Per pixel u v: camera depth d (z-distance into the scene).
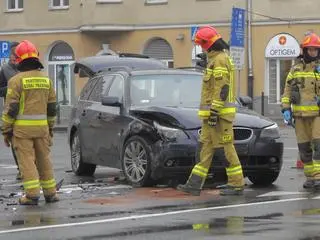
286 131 36.75
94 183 16.39
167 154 14.54
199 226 10.66
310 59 15.06
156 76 16.75
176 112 14.93
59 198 13.85
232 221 11.02
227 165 13.97
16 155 13.58
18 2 54.25
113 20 50.22
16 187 15.99
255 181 15.80
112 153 16.33
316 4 46.16
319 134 14.87
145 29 50.47
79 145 18.06
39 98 13.24
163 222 11.04
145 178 15.06
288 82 15.32
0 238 10.01
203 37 13.62
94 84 18.06
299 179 16.62
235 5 47.72
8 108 13.06
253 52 47.59
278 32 47.09
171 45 49.78
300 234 9.91
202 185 14.38
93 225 10.88
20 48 13.34
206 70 13.67
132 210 12.25
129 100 16.03
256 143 14.90
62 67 52.62
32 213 12.14
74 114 18.45
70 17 52.00
